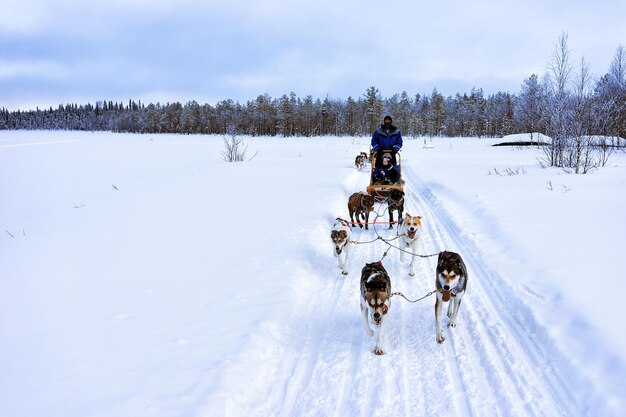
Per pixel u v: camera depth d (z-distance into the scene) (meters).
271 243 8.82
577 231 8.77
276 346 5.15
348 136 92.88
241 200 13.70
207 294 6.29
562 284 6.05
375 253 8.86
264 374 4.56
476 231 9.55
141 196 14.94
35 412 3.61
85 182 19.25
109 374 4.23
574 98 19.83
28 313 5.64
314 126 99.62
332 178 18.55
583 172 18.77
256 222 10.62
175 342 4.89
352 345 5.28
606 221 9.54
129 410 3.68
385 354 5.05
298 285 6.84
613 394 3.83
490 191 13.91
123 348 4.75
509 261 7.40
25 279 6.93
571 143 20.50
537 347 4.92
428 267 7.86
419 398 4.21
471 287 6.80
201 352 4.68
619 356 4.22
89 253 8.32
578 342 4.68
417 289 6.94
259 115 100.25
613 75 29.58
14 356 4.55
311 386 4.45
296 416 3.99
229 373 4.30
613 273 6.38
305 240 8.98
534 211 10.73
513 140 45.62
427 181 17.67
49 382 4.07
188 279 6.89
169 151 39.34
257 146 48.66
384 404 4.13
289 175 19.98
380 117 95.56
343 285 7.17
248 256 8.01
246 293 6.31
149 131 117.81
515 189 14.31
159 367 4.38
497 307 6.04
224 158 30.06
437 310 5.30
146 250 8.48
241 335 5.07
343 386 4.44
